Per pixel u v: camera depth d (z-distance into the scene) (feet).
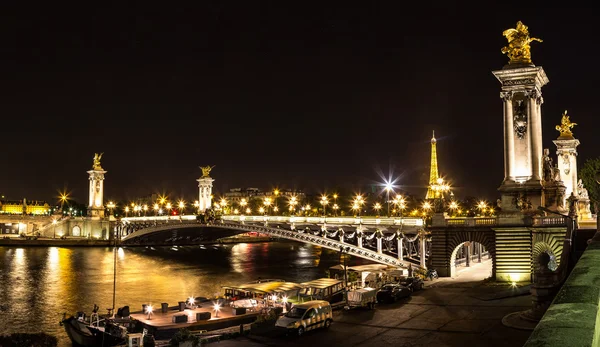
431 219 261.03
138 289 323.16
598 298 25.93
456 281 228.63
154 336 171.83
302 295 216.95
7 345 144.46
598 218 97.81
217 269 428.15
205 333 167.63
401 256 297.94
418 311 172.35
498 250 218.38
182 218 588.50
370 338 143.54
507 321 143.64
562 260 132.05
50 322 232.73
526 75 225.97
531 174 222.48
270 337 150.41
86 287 331.36
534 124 224.74
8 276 385.70
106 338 178.50
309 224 366.63
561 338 19.99
